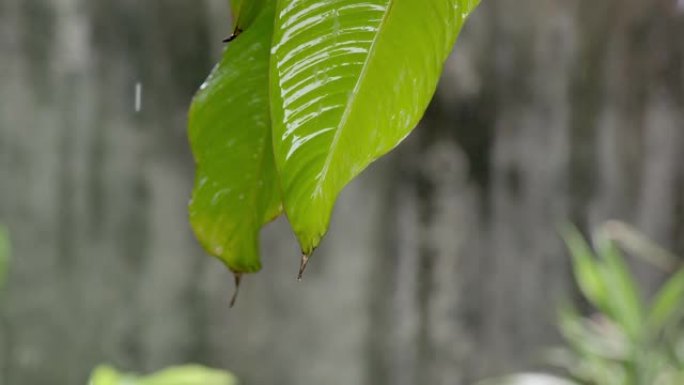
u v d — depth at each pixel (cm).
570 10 630
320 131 103
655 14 634
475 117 632
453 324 638
